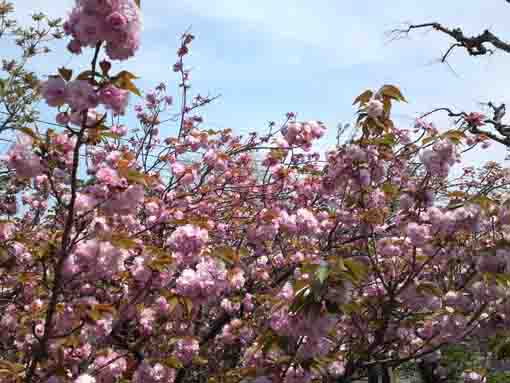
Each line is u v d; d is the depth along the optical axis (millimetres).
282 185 5582
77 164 2322
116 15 2104
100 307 2723
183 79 6672
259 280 5410
